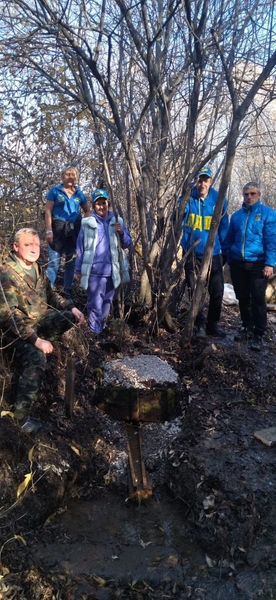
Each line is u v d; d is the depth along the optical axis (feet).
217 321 17.65
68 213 16.84
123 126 15.38
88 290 16.21
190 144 15.39
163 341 17.28
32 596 9.42
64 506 11.92
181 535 11.19
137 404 14.37
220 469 12.19
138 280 19.08
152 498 12.34
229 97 16.06
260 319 16.87
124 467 13.10
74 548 10.63
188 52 15.23
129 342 16.94
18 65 17.16
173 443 13.53
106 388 14.65
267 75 12.75
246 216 16.56
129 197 17.79
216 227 14.35
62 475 12.04
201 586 9.89
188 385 15.38
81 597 9.50
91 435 13.66
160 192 16.62
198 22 15.29
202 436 13.44
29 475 10.02
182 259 15.72
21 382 11.91
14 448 11.38
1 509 10.42
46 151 21.95
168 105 16.14
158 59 15.34
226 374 15.84
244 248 16.53
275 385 15.57
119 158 17.38
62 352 15.05
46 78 18.53
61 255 17.11
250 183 16.33
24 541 9.87
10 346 12.19
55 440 12.67
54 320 12.98
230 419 14.08
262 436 13.10
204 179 16.12
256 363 16.39
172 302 18.30
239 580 10.00
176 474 12.60
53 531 11.07
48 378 14.16
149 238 17.69
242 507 11.21
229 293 21.99
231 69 13.47
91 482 12.72
